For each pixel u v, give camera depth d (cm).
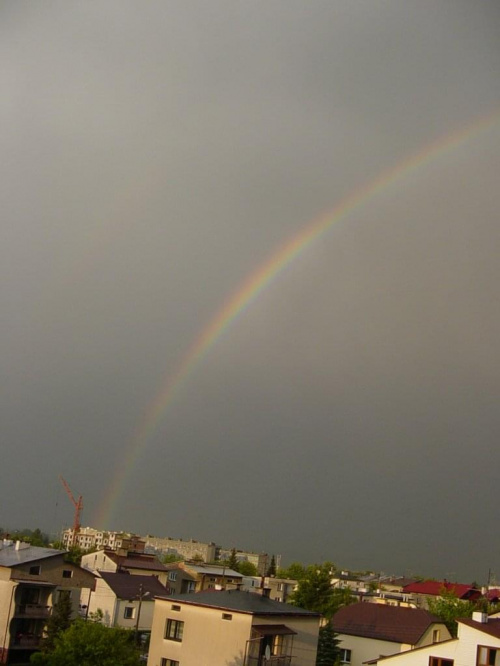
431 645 5888
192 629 5444
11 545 7950
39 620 7169
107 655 5484
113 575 9425
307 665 5731
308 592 11694
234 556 16512
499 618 6819
